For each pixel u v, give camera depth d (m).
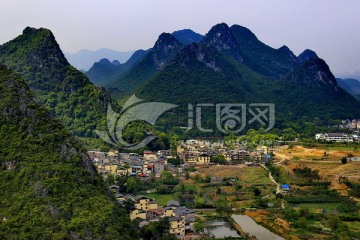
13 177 165.25
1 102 189.25
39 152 174.00
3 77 199.00
